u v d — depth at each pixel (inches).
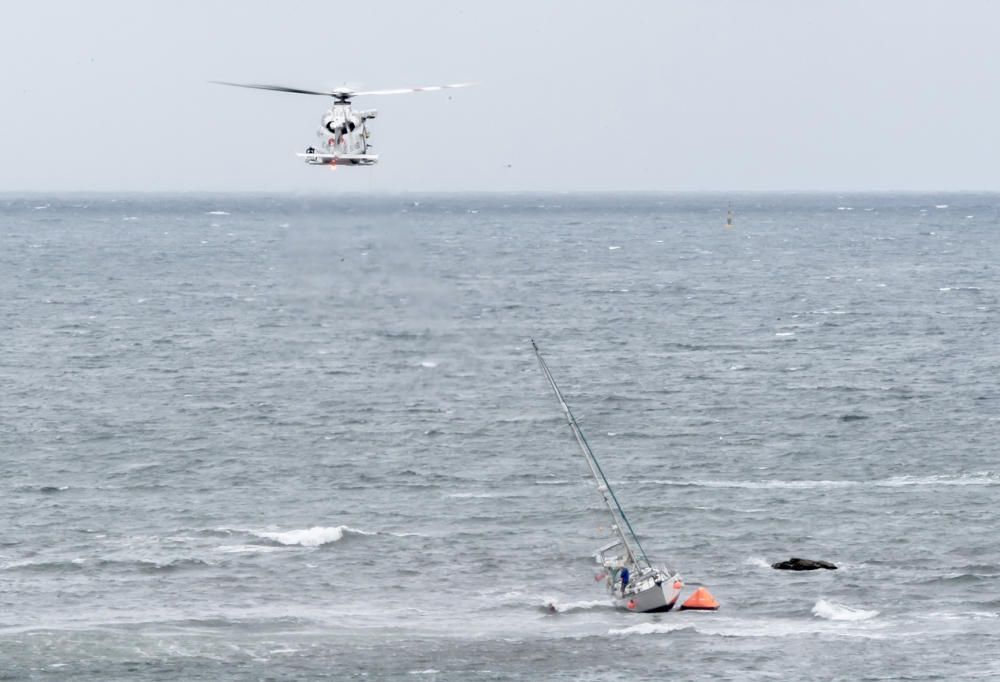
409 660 7450.8
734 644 7701.8
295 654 7544.3
